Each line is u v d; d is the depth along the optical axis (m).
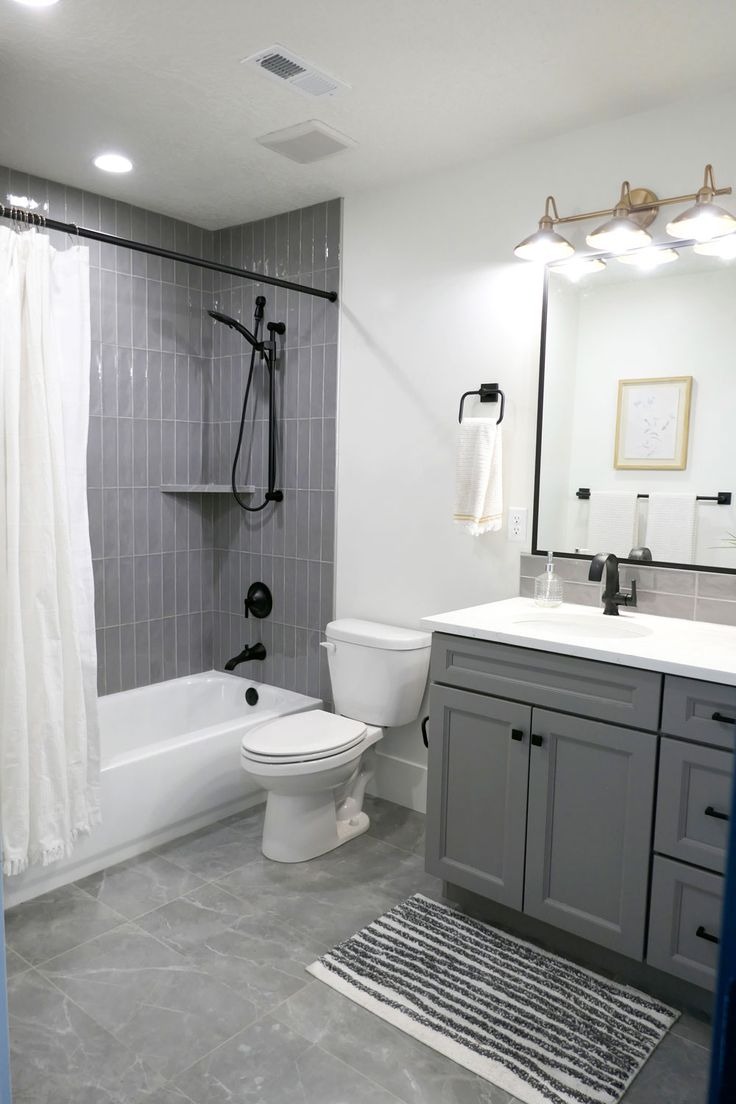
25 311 2.33
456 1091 1.74
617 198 2.49
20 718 2.30
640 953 2.00
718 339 2.32
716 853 1.86
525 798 2.20
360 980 2.09
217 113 2.47
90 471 3.31
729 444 2.32
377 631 3.01
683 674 1.88
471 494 2.74
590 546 2.61
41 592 2.36
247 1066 1.79
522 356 2.75
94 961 2.16
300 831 2.73
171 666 3.70
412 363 3.04
